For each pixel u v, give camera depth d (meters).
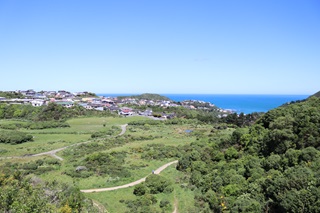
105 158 68.38
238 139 62.81
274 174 40.91
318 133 45.00
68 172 59.16
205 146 69.19
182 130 112.88
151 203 44.88
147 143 86.81
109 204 44.06
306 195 30.73
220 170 52.62
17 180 39.31
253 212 35.16
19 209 24.86
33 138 97.25
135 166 64.06
